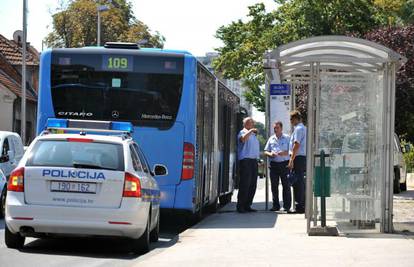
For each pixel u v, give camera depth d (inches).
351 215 576.1
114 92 645.9
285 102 802.8
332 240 534.3
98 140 494.3
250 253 474.0
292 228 623.5
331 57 556.1
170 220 788.6
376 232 573.6
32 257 470.3
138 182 484.4
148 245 502.0
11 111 1904.5
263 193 1272.1
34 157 487.2
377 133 569.6
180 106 642.2
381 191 571.5
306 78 786.8
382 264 420.8
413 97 1239.5
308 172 567.2
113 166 482.9
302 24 1784.0
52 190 478.3
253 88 2046.0
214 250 490.0
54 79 651.5
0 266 430.9
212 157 780.0
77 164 480.7
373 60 551.8
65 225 475.2
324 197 558.6
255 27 1998.0
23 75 1549.0
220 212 813.2
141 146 643.5
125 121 644.1
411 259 438.9
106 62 648.4
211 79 760.3
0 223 715.4
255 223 667.4
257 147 789.9
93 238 583.2
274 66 649.6
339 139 570.6
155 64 645.3
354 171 574.2
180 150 641.6
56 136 496.1
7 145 821.9
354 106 568.4
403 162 1301.7
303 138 756.0
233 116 1009.5
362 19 1752.0
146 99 644.1
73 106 648.4
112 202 478.3
